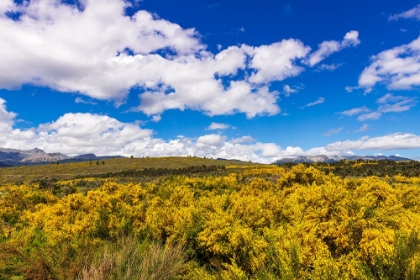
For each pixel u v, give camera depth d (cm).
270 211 791
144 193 1650
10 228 1144
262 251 570
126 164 11500
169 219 827
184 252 678
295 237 573
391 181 2441
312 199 779
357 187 1170
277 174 4175
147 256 615
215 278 515
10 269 623
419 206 967
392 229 594
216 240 650
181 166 11106
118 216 973
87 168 10850
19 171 10788
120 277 532
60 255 645
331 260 480
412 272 407
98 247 734
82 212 1145
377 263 453
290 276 443
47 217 1200
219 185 2164
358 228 606
